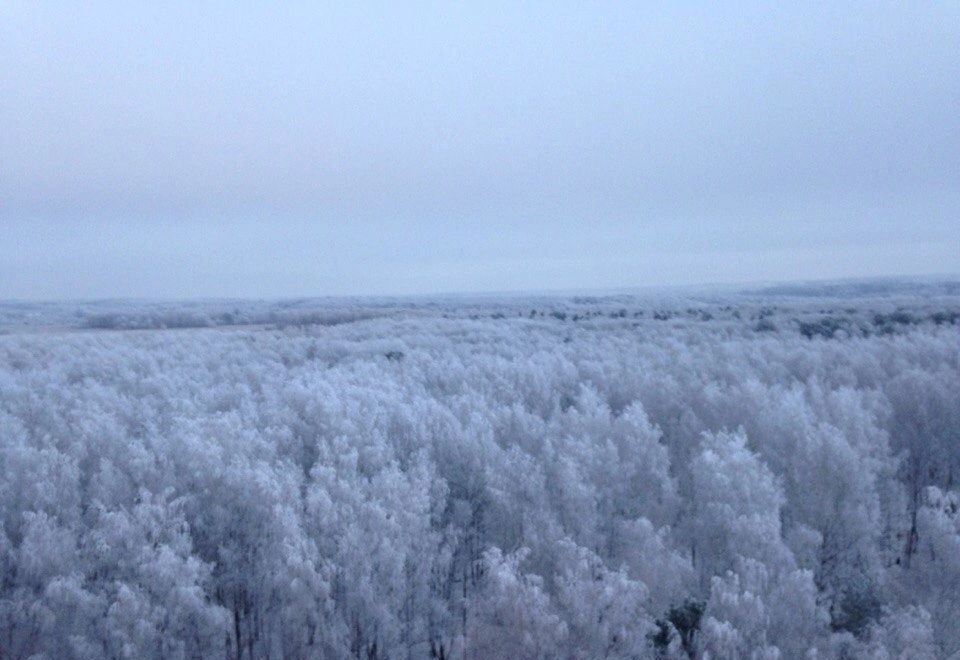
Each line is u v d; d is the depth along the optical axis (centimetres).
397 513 1592
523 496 1795
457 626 1591
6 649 1424
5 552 1516
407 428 2119
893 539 1967
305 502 1655
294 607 1441
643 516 1827
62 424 2103
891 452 2183
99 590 1456
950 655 1489
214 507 1633
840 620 1625
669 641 1430
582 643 1388
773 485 1780
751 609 1377
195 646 1447
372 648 1491
